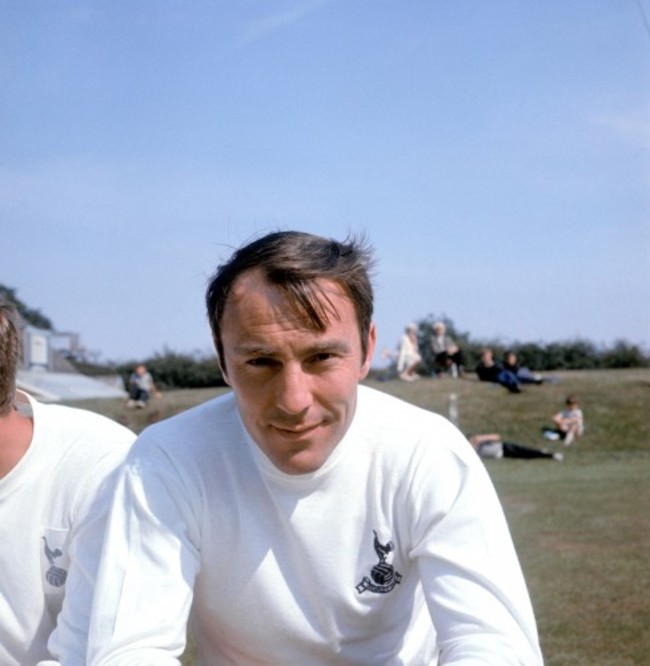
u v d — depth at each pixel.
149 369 46.22
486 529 2.18
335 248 2.01
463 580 2.14
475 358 42.97
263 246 1.99
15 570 2.60
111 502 2.32
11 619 2.62
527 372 29.03
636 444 23.44
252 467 2.23
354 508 2.22
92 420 2.70
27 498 2.57
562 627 6.21
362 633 2.30
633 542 9.21
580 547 9.02
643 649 5.72
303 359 1.99
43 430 2.60
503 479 15.68
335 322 1.98
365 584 2.25
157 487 2.23
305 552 2.23
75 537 2.51
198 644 2.47
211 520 2.25
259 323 1.96
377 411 2.27
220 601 2.30
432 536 2.19
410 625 2.37
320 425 2.05
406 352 30.73
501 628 2.08
